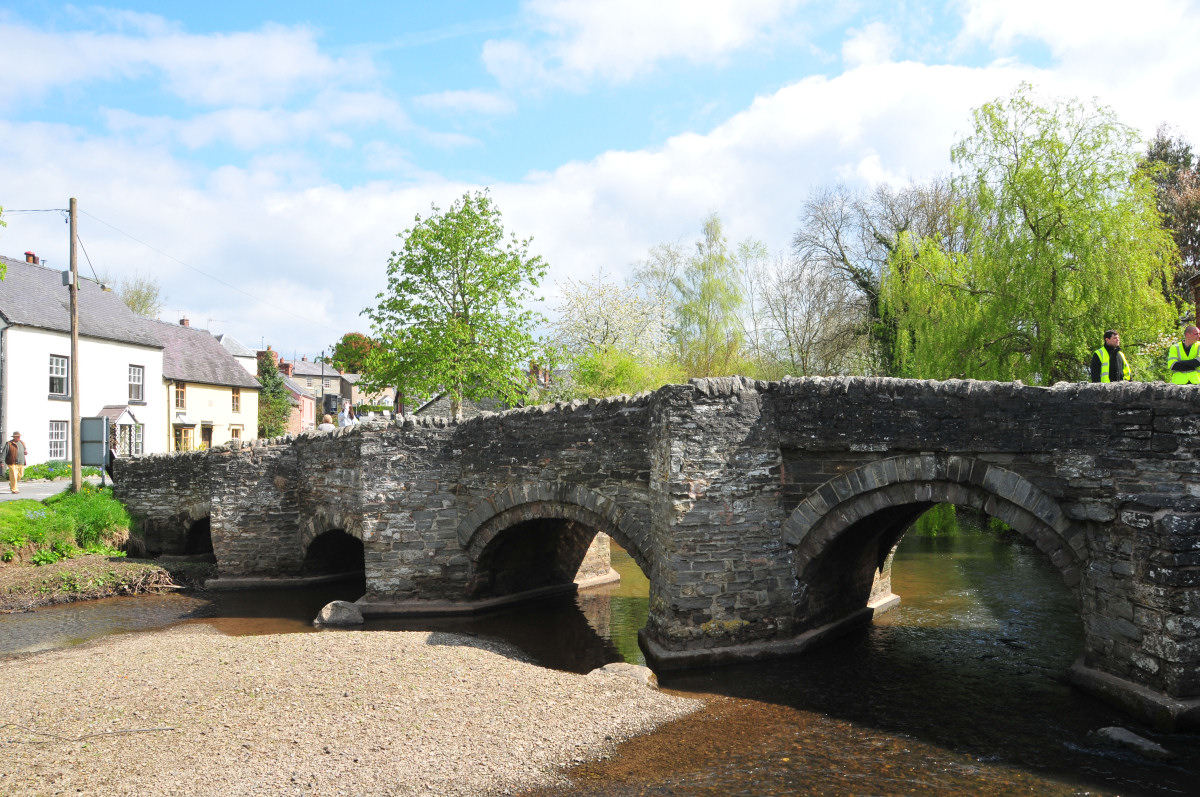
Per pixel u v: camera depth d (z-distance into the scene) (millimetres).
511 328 23312
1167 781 6840
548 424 12953
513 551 15047
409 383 22938
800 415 10469
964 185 18500
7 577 16875
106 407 33500
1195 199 25672
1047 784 6852
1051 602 13906
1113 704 8375
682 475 10281
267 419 50781
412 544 14383
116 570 17594
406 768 7086
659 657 10203
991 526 21484
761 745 7809
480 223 23141
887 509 10938
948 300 18531
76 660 11086
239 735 7719
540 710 8570
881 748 7707
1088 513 8555
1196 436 7762
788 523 10625
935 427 9570
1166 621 7672
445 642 11602
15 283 31062
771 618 10625
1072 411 8695
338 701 8680
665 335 35438
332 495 16672
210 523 19125
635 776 7098
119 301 37406
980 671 10031
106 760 7105
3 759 7137
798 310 32812
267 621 14508
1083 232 16062
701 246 33219
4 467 28344
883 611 13336
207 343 44781
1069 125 17016
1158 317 15852
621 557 21391
